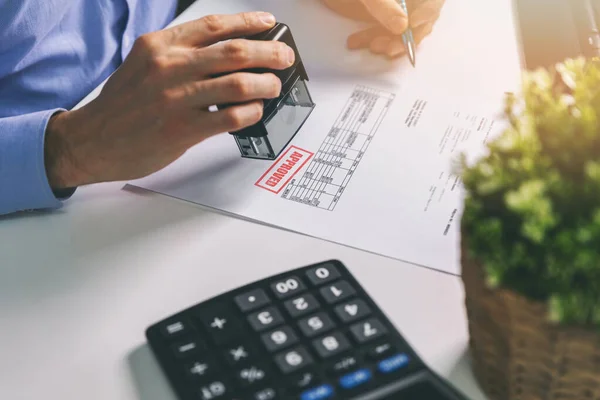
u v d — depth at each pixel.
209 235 0.51
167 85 0.55
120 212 0.54
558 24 0.67
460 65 0.65
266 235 0.51
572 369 0.32
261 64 0.55
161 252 0.50
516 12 0.70
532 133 0.32
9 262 0.51
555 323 0.30
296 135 0.59
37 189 0.55
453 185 0.53
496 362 0.36
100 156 0.55
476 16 0.70
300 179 0.55
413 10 0.70
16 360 0.44
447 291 0.45
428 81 0.64
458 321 0.43
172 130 0.54
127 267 0.50
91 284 0.49
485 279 0.32
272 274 0.48
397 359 0.38
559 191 0.29
